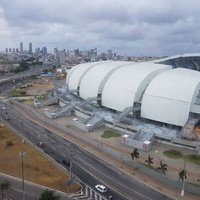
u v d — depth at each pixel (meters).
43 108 161.25
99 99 142.75
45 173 82.00
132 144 102.31
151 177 80.81
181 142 101.81
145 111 118.44
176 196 71.06
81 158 93.31
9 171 82.81
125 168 86.44
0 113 150.12
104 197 70.69
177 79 116.69
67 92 167.25
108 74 144.12
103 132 118.25
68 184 72.81
